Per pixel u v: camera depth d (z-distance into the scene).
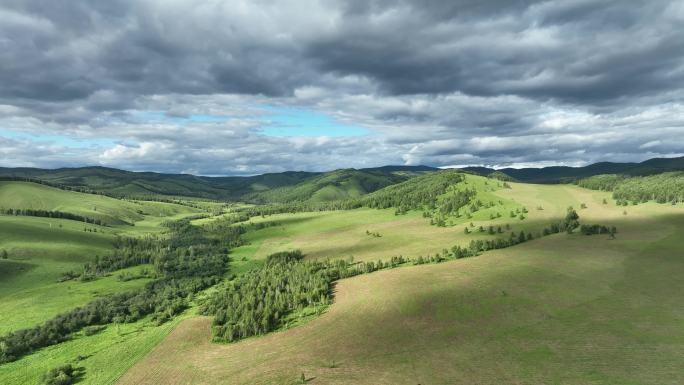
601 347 96.81
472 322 120.81
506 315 123.25
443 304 137.75
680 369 84.19
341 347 113.31
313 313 147.50
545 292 140.12
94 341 142.88
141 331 151.00
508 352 98.38
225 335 132.50
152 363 118.19
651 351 93.00
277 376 98.12
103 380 109.81
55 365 122.75
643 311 118.00
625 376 83.00
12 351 132.62
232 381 99.31
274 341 125.38
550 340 103.19
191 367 112.19
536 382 83.19
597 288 141.38
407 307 138.75
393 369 95.19
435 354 101.50
